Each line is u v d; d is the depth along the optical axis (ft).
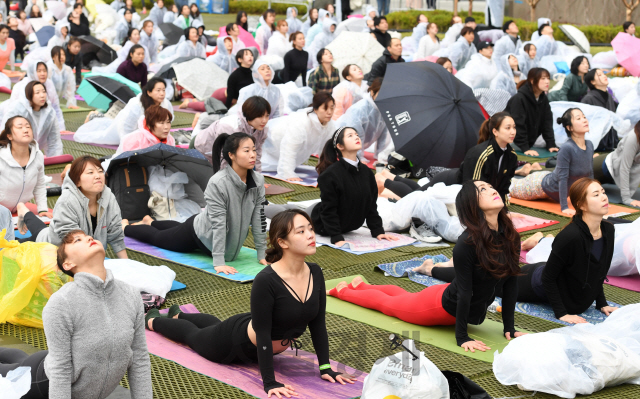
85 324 10.07
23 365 11.35
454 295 14.60
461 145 26.55
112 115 37.32
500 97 36.91
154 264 19.31
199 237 19.38
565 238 15.90
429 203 21.97
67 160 30.01
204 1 114.62
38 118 28.68
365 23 63.10
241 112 25.35
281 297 12.19
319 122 28.22
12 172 21.35
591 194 15.75
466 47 49.39
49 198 25.30
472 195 13.96
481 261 13.93
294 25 75.10
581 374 12.69
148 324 14.94
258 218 19.29
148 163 22.52
